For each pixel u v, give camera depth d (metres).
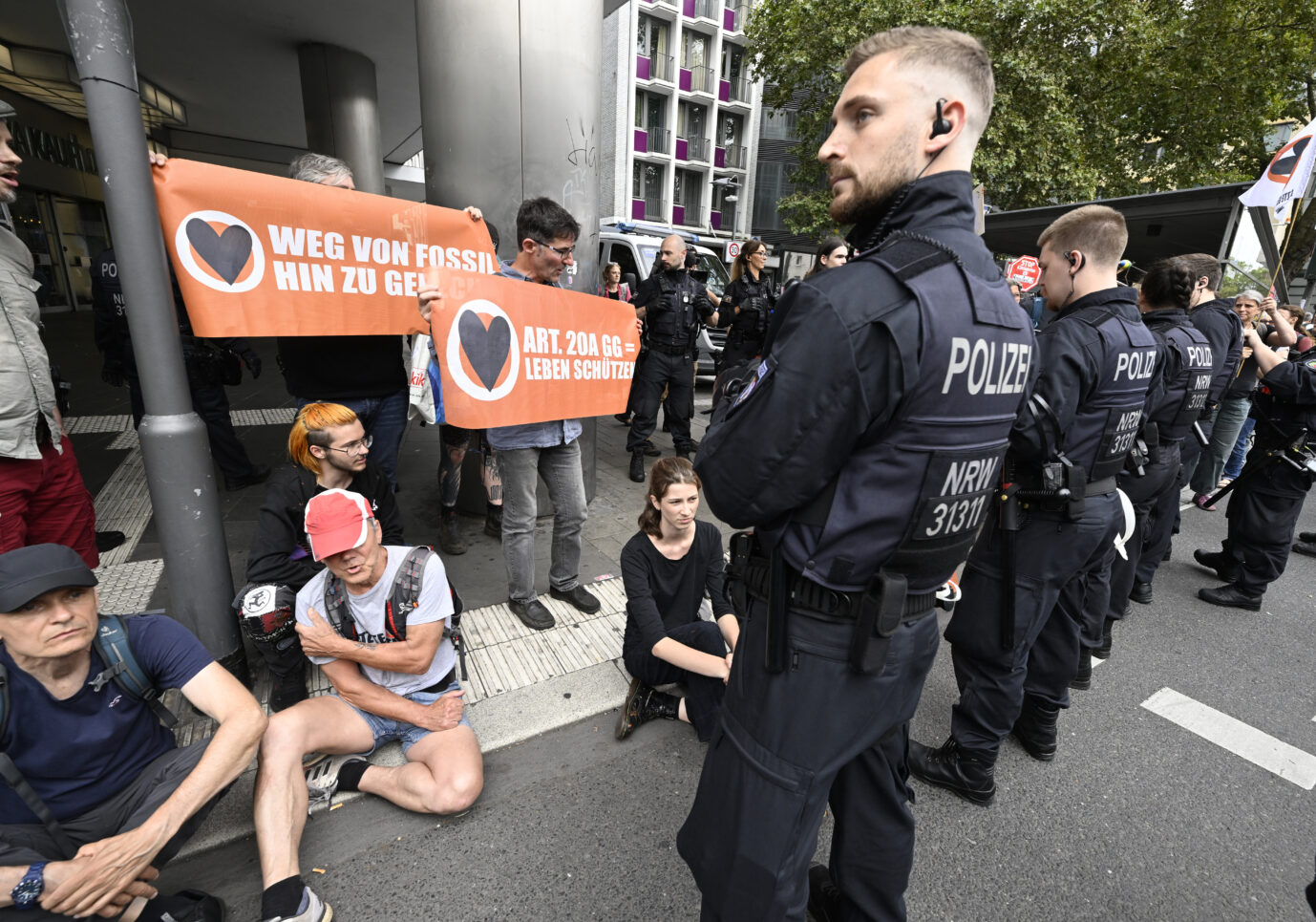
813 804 1.11
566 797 1.96
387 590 1.87
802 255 23.95
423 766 1.86
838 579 1.02
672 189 27.98
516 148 3.34
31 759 1.33
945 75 0.96
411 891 1.64
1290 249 11.52
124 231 1.75
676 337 4.93
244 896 1.61
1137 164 15.47
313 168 2.47
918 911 1.67
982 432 1.01
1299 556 4.59
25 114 11.29
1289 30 12.42
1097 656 3.03
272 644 2.06
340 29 6.71
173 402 1.92
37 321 2.03
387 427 3.15
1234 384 5.07
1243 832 2.00
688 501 2.11
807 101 15.32
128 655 1.40
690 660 2.06
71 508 2.24
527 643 2.67
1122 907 1.72
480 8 3.13
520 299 2.54
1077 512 1.79
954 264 0.96
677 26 26.23
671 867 1.74
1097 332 1.85
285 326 2.37
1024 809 2.05
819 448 0.93
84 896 1.26
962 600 1.98
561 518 2.87
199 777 1.39
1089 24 11.99
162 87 8.66
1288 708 2.69
